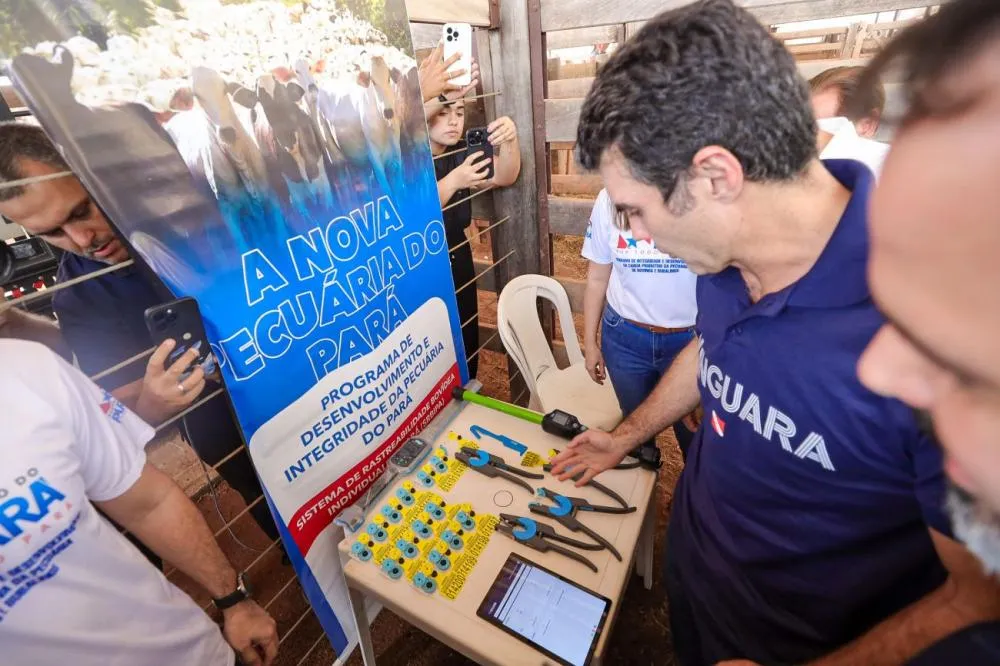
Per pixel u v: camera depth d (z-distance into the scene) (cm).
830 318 57
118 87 67
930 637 43
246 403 92
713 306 77
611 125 56
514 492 111
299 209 95
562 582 93
